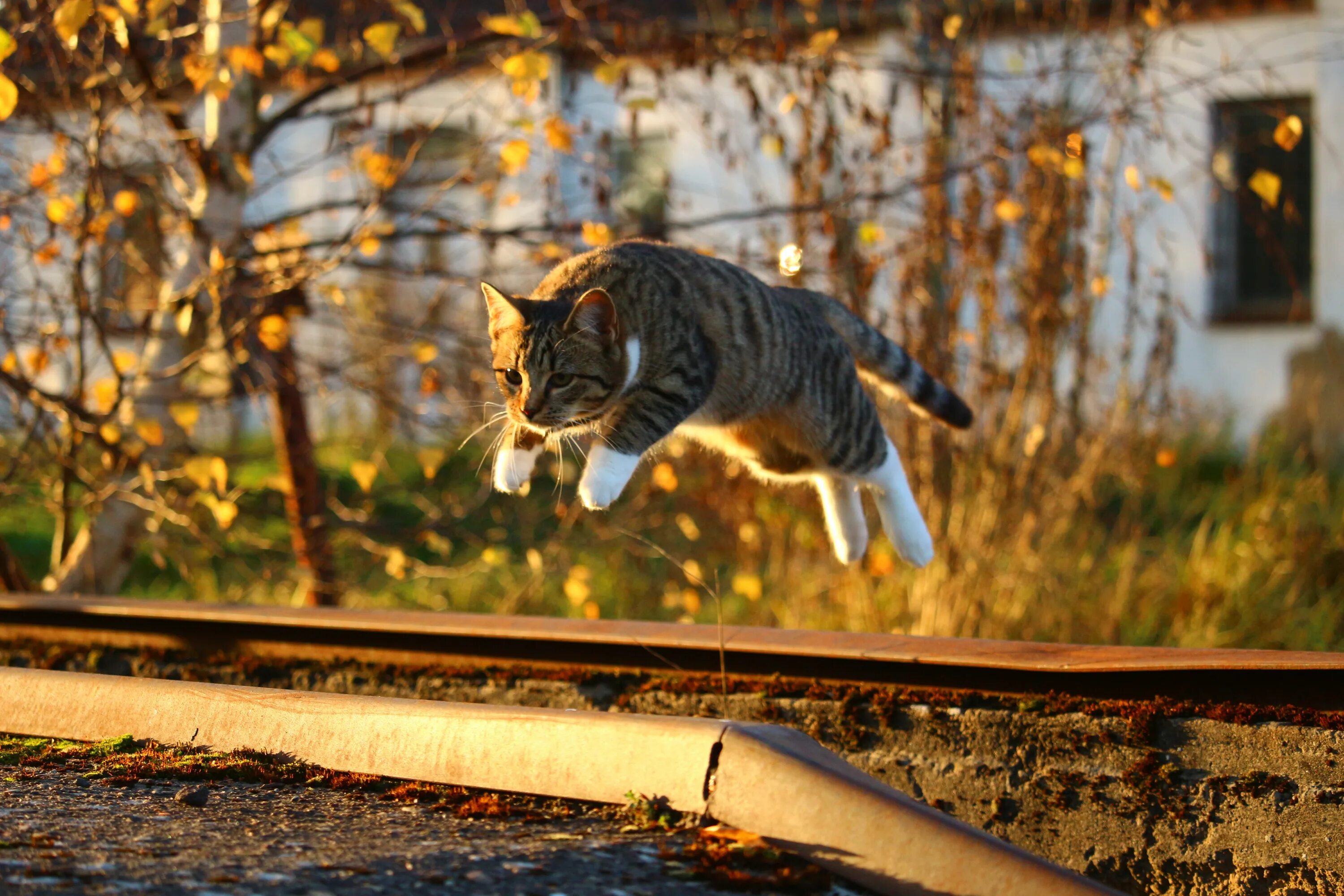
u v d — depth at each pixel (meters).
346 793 3.14
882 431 5.73
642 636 4.42
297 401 7.86
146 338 7.84
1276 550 9.02
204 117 11.06
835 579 8.55
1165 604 8.41
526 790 3.06
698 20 10.61
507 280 10.16
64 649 5.39
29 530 11.66
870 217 7.99
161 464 7.71
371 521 8.41
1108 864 3.72
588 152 10.56
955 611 7.69
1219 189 13.69
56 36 7.34
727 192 12.23
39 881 2.35
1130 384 9.54
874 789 2.64
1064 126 7.75
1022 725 3.88
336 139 11.74
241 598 9.04
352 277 11.02
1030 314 7.86
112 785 3.18
